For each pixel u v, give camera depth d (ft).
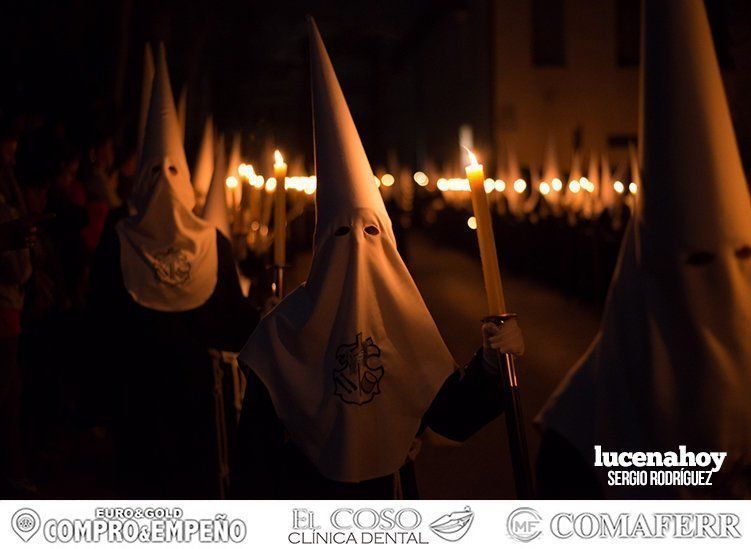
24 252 16.38
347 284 9.11
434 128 142.61
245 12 79.97
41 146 18.61
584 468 8.07
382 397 9.11
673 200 7.43
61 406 18.81
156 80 14.97
